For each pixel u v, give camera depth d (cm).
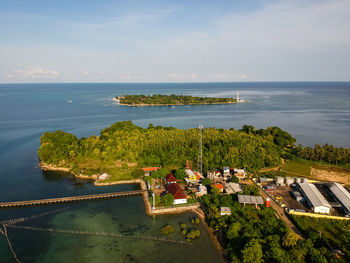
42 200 9744
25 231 8025
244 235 7206
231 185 10406
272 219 8150
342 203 9106
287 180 11138
